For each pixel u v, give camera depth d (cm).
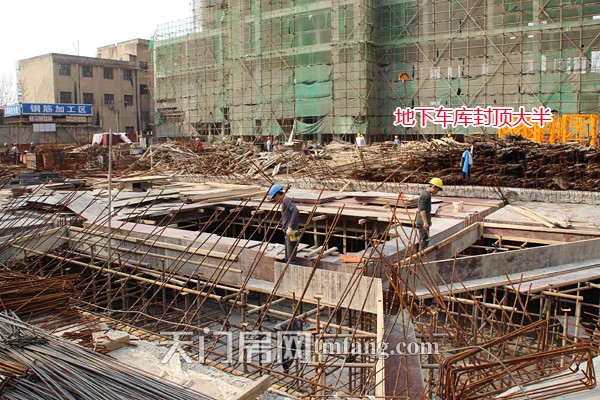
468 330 970
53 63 4766
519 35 2842
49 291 800
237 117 3772
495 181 1642
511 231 1169
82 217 1278
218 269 959
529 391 488
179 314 1016
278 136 3566
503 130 2723
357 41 3195
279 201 959
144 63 5731
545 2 2775
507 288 911
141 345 695
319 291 871
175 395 513
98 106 5044
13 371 537
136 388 521
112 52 5869
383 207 1379
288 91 3516
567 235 1105
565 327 827
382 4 3262
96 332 718
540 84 2806
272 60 3575
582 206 1423
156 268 1075
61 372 541
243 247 966
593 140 2117
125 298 1023
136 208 1379
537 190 1545
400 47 3228
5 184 1984
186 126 4122
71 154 3061
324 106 3375
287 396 585
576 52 2723
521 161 1669
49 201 1433
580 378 499
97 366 560
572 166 1589
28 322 744
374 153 2191
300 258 934
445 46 3072
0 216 1319
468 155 1686
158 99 4288
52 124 3834
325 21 3341
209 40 3934
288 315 870
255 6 3616
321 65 3366
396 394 599
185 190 1678
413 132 3188
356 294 832
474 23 2969
